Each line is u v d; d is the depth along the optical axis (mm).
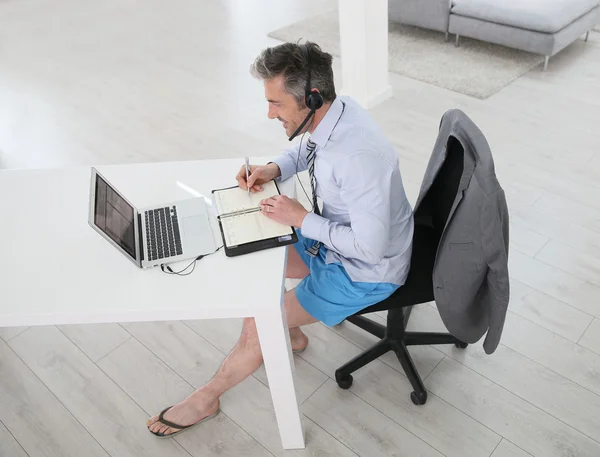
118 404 2178
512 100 3725
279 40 4891
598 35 4473
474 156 1578
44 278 1693
